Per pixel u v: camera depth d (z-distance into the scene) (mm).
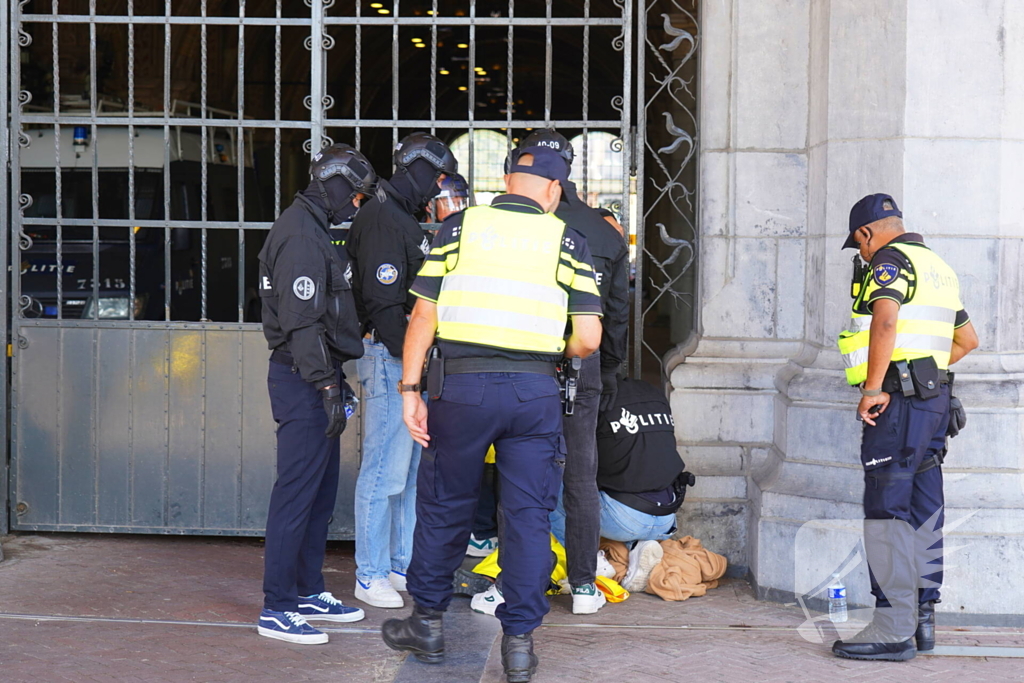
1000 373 4852
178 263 7723
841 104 5047
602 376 4793
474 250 3816
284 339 4152
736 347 5641
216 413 5645
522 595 3807
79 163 7766
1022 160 4871
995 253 4832
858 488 4863
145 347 5637
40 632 4301
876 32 4902
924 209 4816
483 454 3826
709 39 5559
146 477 5676
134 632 4340
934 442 4250
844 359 4352
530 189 3918
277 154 5652
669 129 5781
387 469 4758
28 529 5738
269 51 14969
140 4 12125
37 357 5668
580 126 5672
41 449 5695
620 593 4957
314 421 4211
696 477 5465
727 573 5445
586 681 3889
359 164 4207
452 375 3799
